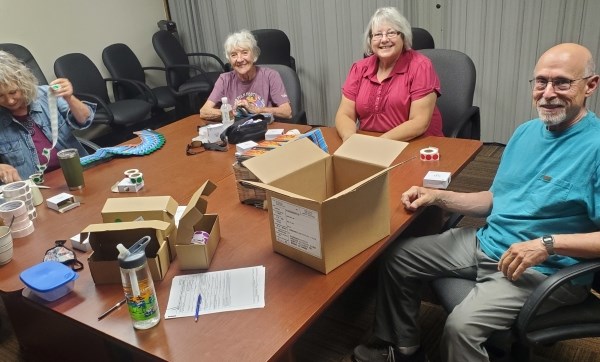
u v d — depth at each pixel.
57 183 2.00
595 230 1.40
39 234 1.57
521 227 1.49
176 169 2.07
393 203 1.60
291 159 1.39
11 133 2.18
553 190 1.42
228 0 4.78
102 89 4.24
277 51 4.05
